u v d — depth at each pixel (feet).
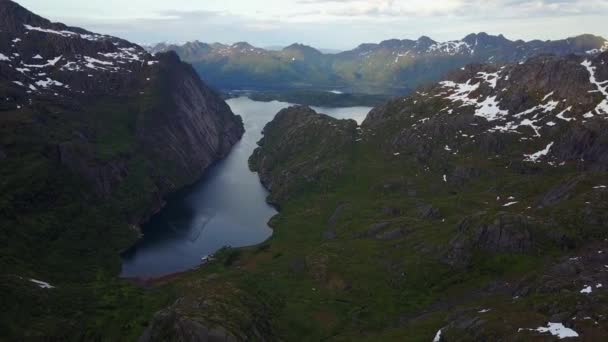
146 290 473.67
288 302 417.90
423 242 482.28
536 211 472.85
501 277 390.42
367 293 422.00
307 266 498.28
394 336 333.01
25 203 572.10
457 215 532.73
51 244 544.62
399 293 411.95
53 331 347.97
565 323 266.16
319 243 579.07
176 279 516.73
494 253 419.95
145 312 394.32
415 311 379.96
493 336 272.72
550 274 352.28
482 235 434.71
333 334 363.76
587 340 240.73
